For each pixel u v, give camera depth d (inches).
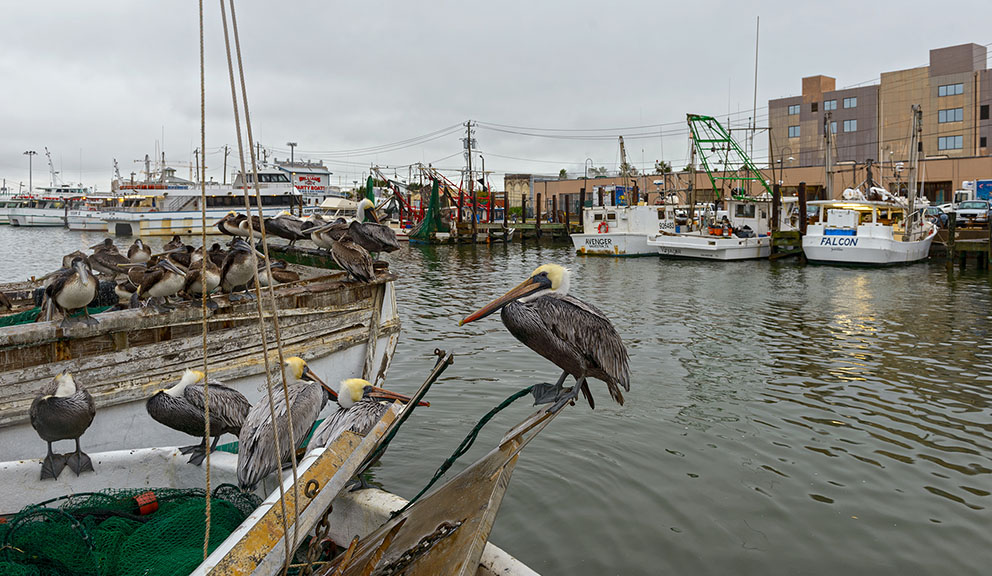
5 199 3934.5
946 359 569.9
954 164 2253.9
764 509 301.6
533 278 171.3
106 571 171.5
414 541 145.7
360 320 369.4
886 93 2659.9
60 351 254.4
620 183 2918.3
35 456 253.4
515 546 269.3
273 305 123.3
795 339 652.1
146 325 272.2
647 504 304.3
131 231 2317.9
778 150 2940.5
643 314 805.9
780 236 1524.4
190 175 3068.4
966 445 376.5
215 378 296.8
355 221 395.2
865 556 265.1
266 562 150.0
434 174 2276.1
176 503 204.7
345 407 248.2
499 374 516.1
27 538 176.6
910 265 1400.1
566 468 340.8
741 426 404.2
